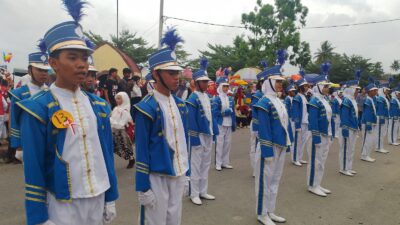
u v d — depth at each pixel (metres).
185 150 3.40
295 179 7.25
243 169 7.91
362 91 14.96
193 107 5.58
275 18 30.66
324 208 5.53
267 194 4.78
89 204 2.32
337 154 10.12
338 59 50.41
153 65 3.22
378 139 10.81
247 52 32.06
